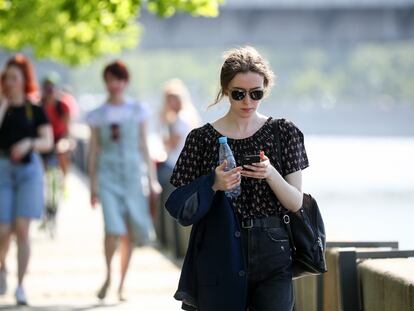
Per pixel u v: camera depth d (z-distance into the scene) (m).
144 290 25.27
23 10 31.98
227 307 12.10
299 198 12.25
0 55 112.25
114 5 23.62
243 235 12.21
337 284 16.12
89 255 32.47
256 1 119.56
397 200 68.44
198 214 11.95
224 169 11.98
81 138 69.88
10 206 21.78
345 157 114.75
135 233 23.23
